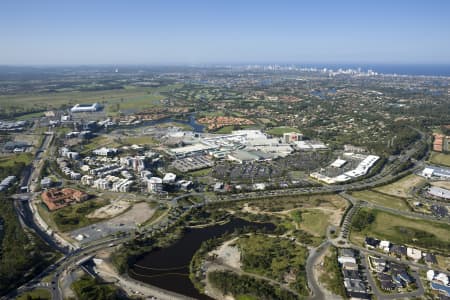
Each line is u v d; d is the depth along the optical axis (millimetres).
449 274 157625
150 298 144250
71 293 144375
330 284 151125
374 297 143375
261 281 154000
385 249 177500
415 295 144375
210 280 156000
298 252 177375
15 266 157500
